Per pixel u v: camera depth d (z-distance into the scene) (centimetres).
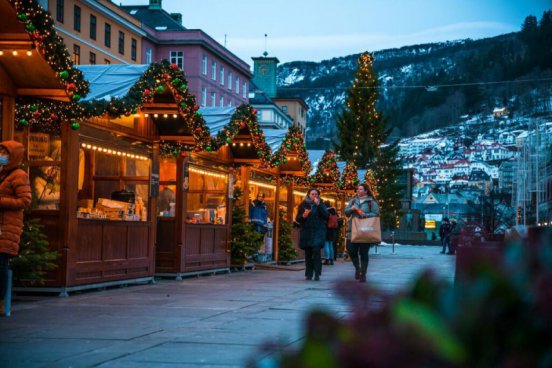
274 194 2617
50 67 1116
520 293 146
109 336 805
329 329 143
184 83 1508
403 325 141
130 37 7675
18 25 1081
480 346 145
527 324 145
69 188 1273
